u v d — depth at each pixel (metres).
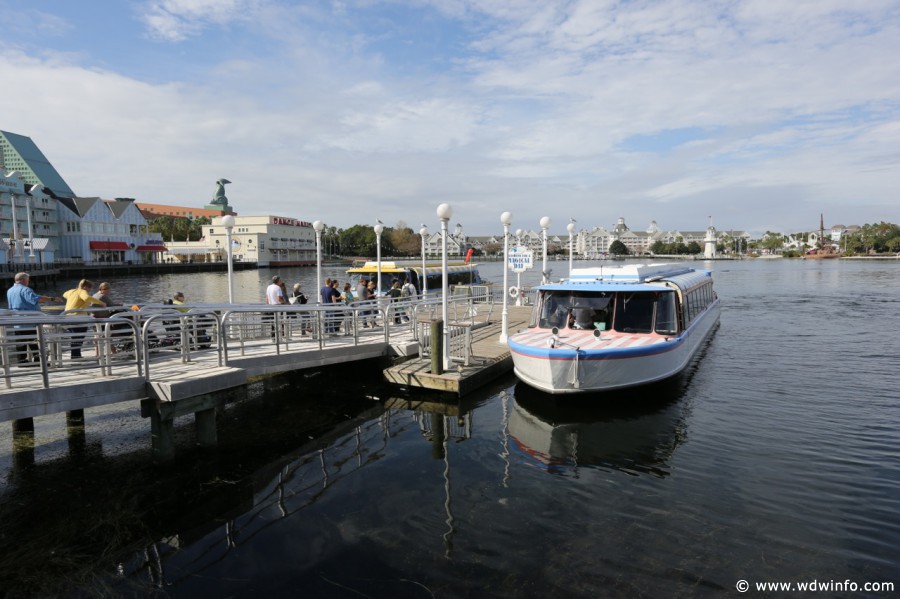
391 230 150.62
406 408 11.85
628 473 8.27
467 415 11.30
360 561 5.87
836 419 10.66
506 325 16.36
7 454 8.86
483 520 6.79
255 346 12.17
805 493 7.43
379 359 14.10
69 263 80.88
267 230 118.69
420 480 8.09
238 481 8.01
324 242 149.75
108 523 6.75
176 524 6.73
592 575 5.57
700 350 17.72
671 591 5.30
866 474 8.02
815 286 49.88
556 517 6.86
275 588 5.41
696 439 9.70
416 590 5.34
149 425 10.17
